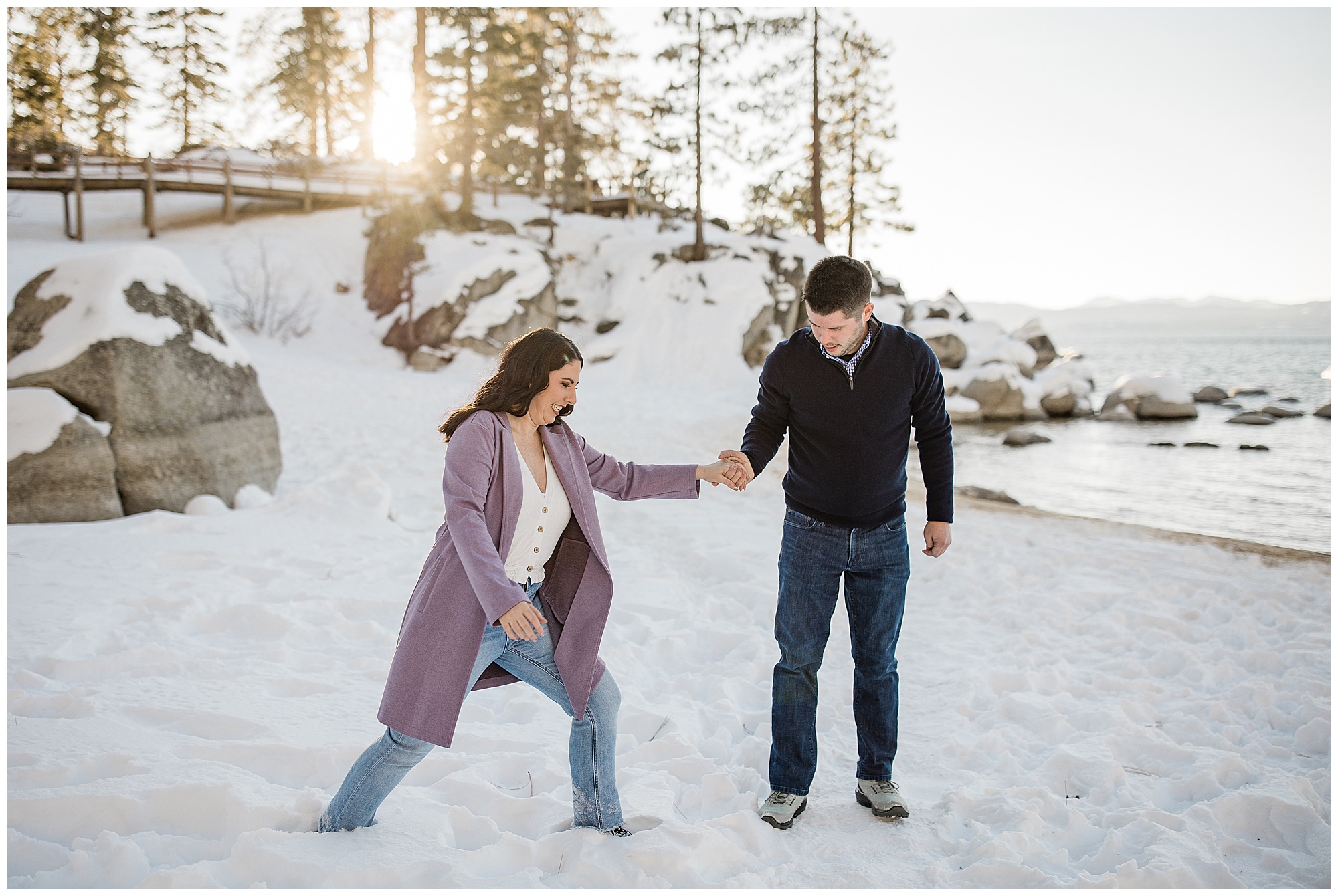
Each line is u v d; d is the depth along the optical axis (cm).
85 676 384
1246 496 1273
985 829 289
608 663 442
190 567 553
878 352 290
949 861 275
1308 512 1152
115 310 706
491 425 255
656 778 319
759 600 570
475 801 294
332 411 1517
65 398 683
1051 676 428
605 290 2909
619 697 277
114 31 3325
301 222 2961
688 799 312
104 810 272
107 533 608
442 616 248
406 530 694
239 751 315
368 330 2522
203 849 260
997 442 2009
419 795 292
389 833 263
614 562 647
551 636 269
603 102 3856
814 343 296
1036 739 369
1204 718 386
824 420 295
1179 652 459
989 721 388
